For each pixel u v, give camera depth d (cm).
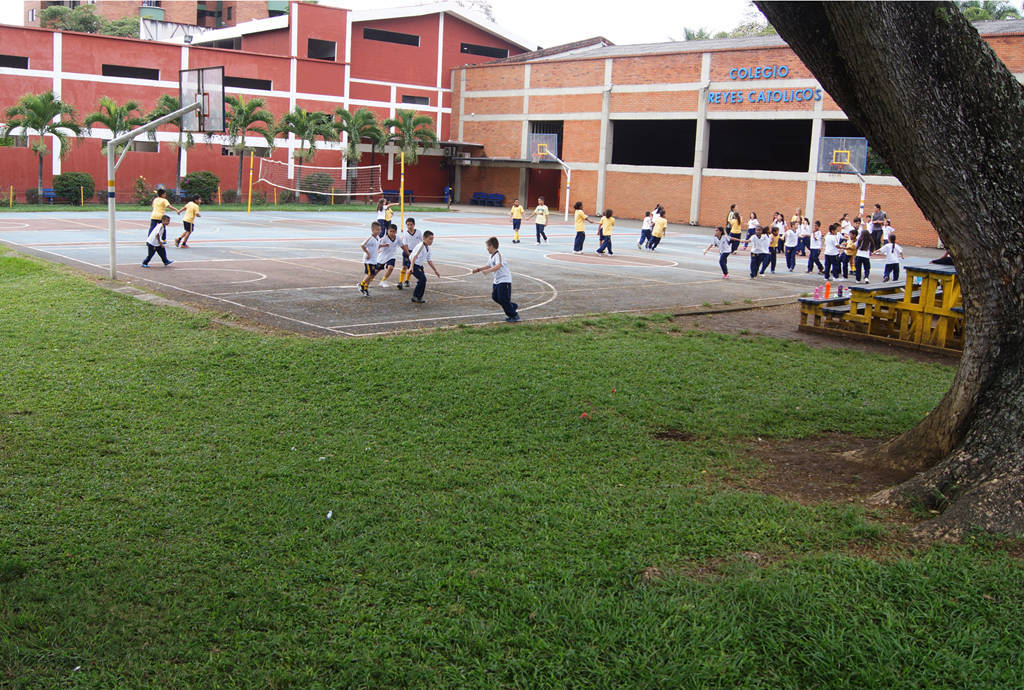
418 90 6144
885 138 639
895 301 1440
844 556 547
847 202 4381
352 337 1283
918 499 637
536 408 937
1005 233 631
